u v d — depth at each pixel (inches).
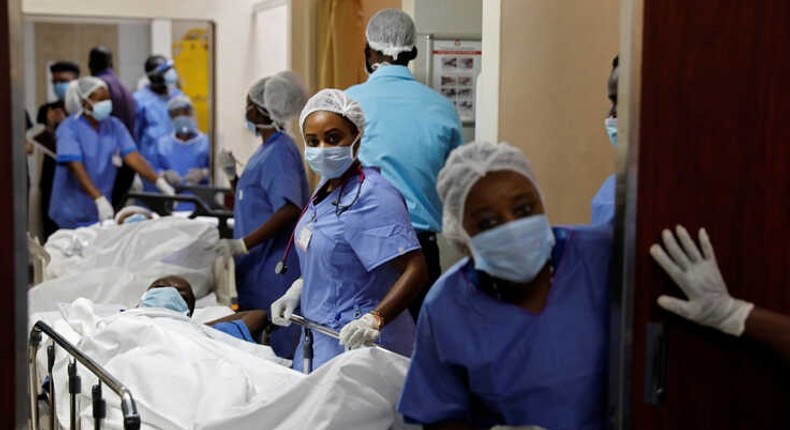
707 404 71.8
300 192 137.7
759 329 67.4
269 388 95.1
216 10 247.9
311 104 100.7
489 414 74.6
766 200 71.0
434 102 127.9
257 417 85.4
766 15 70.2
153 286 127.4
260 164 138.2
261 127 140.5
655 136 69.6
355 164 102.1
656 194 69.9
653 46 69.2
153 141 246.7
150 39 244.2
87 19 239.3
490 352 71.7
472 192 70.1
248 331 125.0
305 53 199.0
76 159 227.0
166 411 95.3
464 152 71.1
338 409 83.0
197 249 159.2
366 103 126.5
